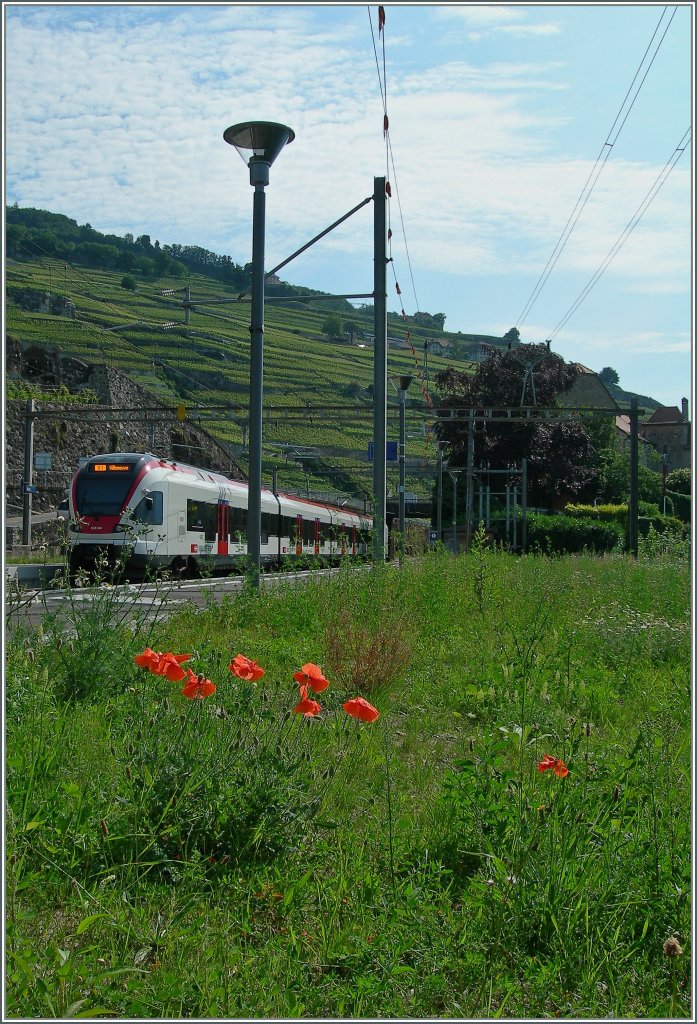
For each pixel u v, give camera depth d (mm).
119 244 188750
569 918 3643
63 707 6227
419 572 15367
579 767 4922
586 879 3859
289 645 9906
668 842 4211
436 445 64500
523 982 3408
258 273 16609
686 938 3664
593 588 16594
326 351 121312
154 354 100250
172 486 28766
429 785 5410
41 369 69625
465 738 6246
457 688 8273
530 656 8094
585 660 9914
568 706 7879
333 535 47500
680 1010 3312
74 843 4039
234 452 80125
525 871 3855
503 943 3584
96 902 3609
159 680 5875
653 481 74938
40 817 4199
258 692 5523
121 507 26625
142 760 4457
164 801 4277
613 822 4336
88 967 3244
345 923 3686
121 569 8336
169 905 3730
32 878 3766
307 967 3400
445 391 65250
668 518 57812
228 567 35094
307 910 3807
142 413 67062
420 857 4262
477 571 15531
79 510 26734
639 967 3545
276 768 4504
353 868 4152
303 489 71438
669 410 106750
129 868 3943
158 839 4141
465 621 13055
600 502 71625
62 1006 3053
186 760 4438
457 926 3652
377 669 8180
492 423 62562
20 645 7109
